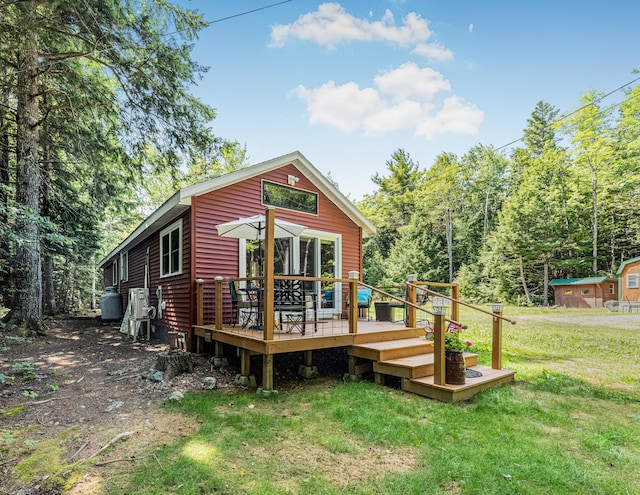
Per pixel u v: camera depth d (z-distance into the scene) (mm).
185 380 4965
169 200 6871
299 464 2822
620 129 22859
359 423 3562
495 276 24719
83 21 6918
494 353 5402
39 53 7723
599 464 2920
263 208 7652
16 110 8188
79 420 3600
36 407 3920
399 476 2652
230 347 6602
